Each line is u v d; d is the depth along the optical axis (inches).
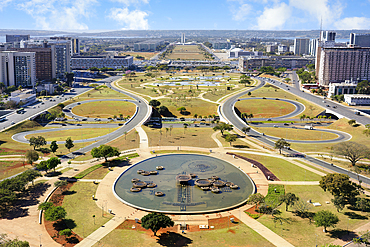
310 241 6934.1
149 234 7224.4
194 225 7632.9
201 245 6801.2
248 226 7573.8
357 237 6988.2
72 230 7352.4
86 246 6771.7
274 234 7229.3
